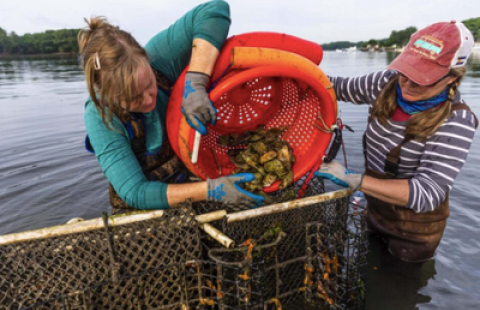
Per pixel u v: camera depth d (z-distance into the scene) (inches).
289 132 82.4
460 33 68.9
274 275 75.2
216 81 65.8
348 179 74.5
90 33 57.4
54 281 62.8
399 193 74.5
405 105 79.1
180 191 66.0
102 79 55.5
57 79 549.0
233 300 70.1
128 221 63.0
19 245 60.7
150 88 61.3
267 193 78.8
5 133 218.1
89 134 66.9
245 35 66.6
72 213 123.7
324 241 75.6
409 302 79.7
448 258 94.3
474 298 79.7
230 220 66.4
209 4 66.4
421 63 70.1
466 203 120.5
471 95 298.4
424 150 80.8
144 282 65.6
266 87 80.2
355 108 261.7
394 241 95.0
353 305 76.9
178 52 71.6
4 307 60.7
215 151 81.4
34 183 146.8
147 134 72.1
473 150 169.0
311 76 65.6
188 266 67.6
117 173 65.3
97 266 65.7
